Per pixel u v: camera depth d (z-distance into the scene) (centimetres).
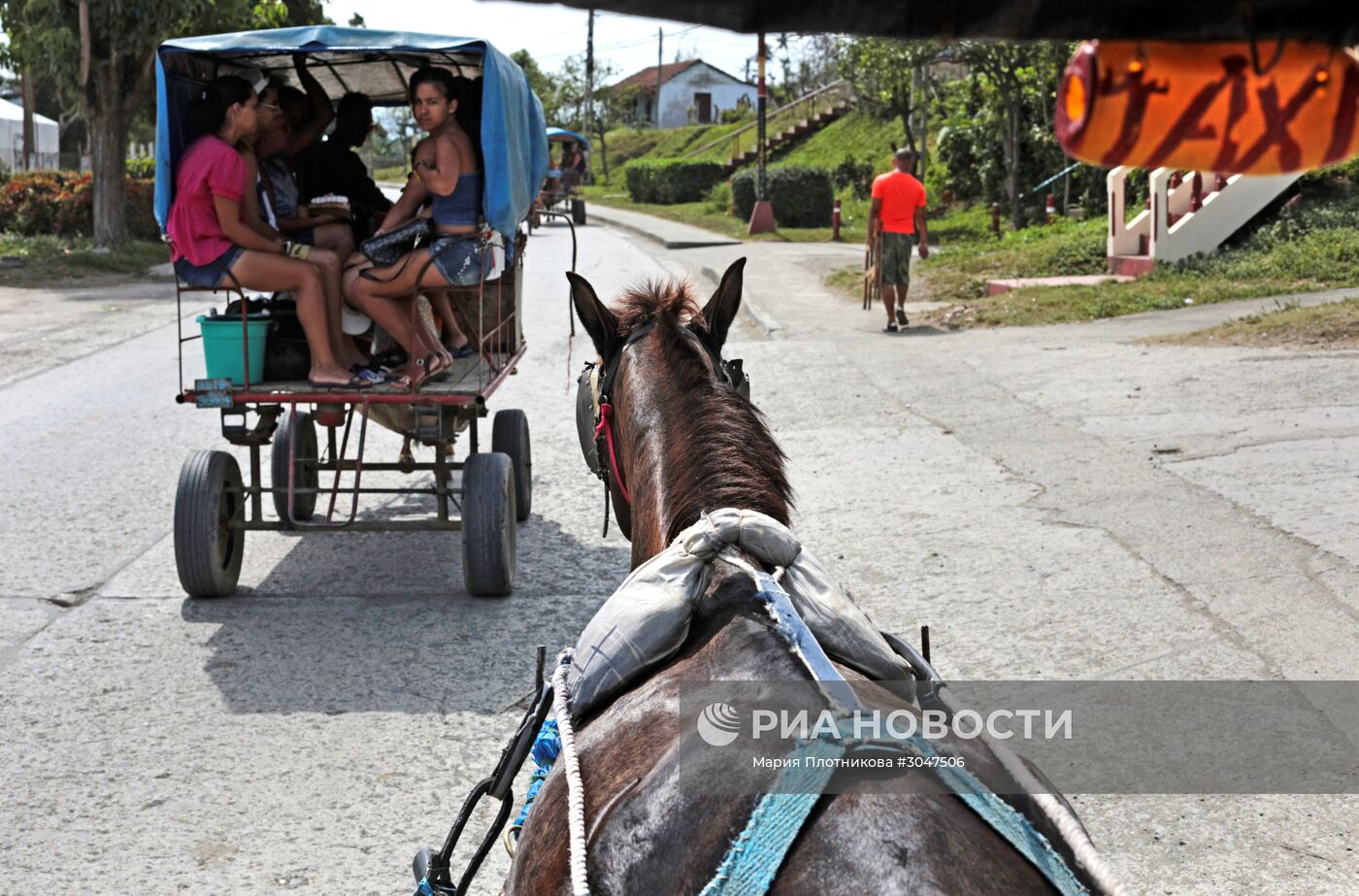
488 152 641
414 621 659
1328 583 634
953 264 2116
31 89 4441
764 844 170
